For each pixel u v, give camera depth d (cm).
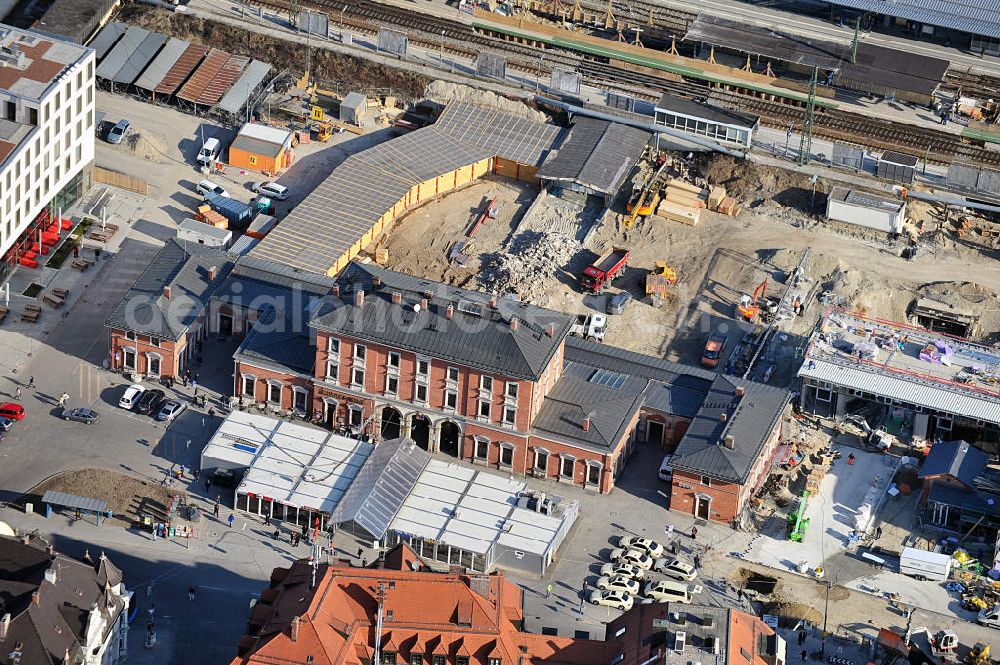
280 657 19975
